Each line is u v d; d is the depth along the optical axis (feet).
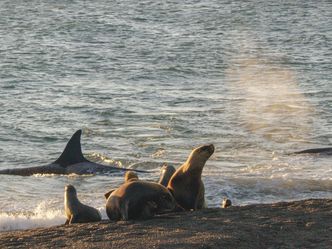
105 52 537.24
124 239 114.01
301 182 194.90
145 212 126.21
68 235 118.62
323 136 278.05
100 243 112.68
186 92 379.14
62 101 341.00
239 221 123.95
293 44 622.95
